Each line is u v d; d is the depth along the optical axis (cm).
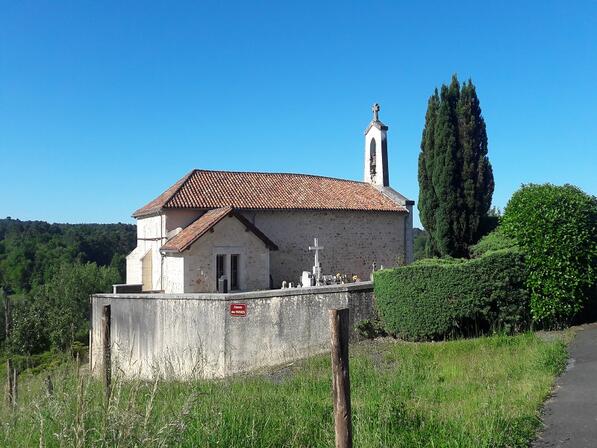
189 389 776
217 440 573
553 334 1253
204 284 2141
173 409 649
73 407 594
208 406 669
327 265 2594
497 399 759
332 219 2622
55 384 705
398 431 635
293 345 1477
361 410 712
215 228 2170
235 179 2638
